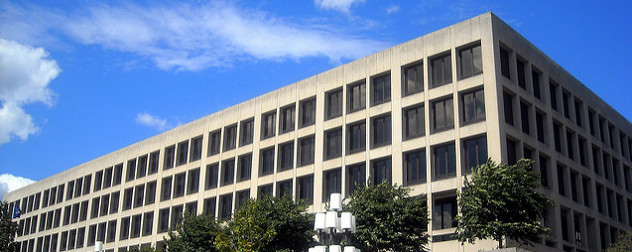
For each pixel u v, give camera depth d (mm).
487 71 42531
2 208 74125
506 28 44969
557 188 45594
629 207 59188
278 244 39406
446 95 44312
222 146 61000
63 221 82188
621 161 59156
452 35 45281
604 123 57906
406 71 47844
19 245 90062
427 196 43219
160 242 64812
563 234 46156
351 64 51562
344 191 48406
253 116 58906
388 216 36312
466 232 34688
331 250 23734
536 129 45062
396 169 45562
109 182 75938
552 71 49719
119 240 70562
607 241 52469
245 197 57031
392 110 47281
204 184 61594
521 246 35844
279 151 55219
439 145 43938
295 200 50656
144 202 68625
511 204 33812
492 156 40562
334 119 51250
